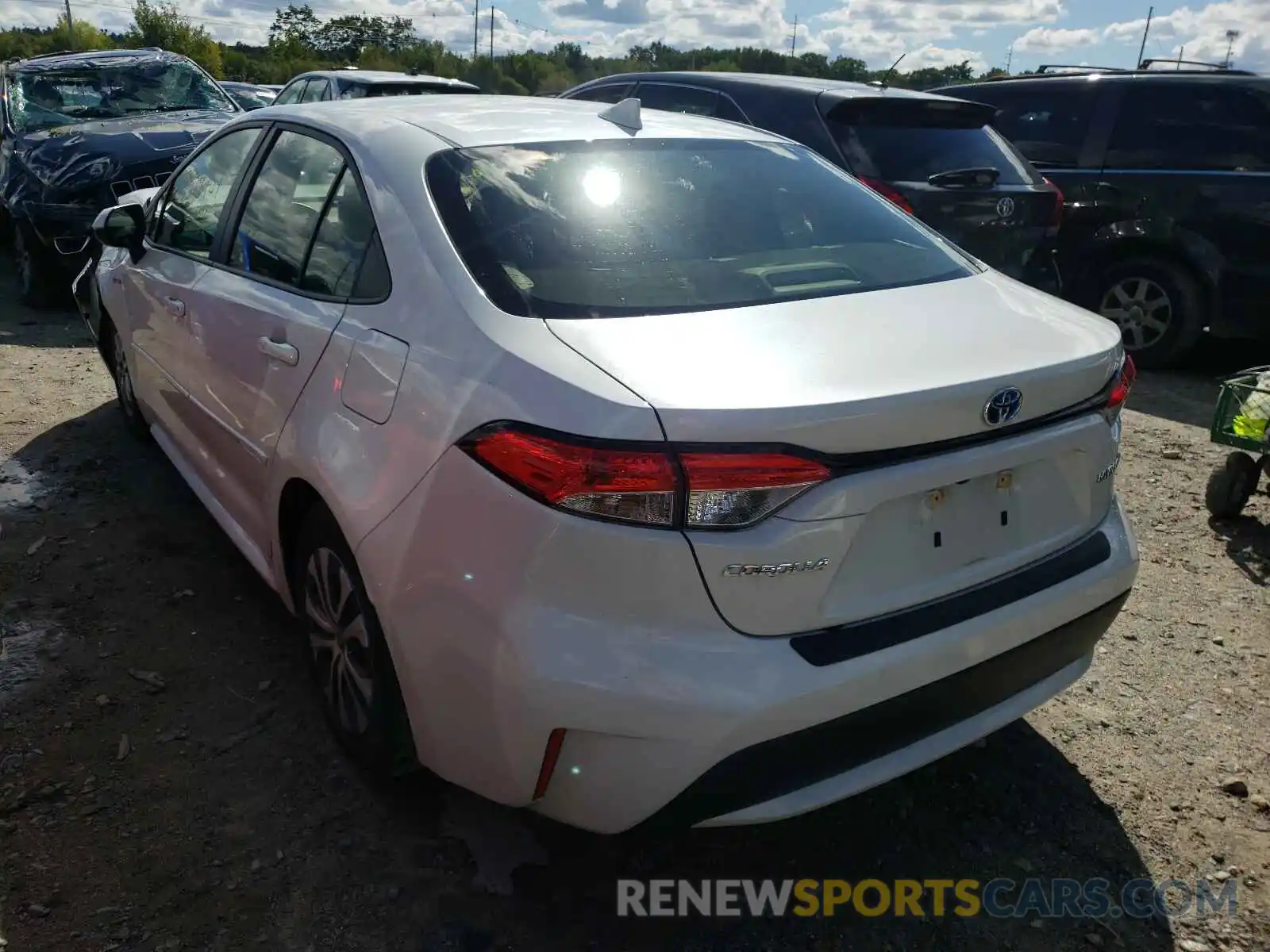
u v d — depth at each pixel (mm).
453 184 2459
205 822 2469
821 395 1859
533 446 1874
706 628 1859
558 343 2023
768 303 2283
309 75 11562
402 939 2168
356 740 2561
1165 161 6559
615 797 1932
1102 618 2432
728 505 1810
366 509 2217
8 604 3408
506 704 1939
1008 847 2520
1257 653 3377
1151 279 6707
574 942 2184
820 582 1899
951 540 2105
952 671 2082
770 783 1940
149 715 2865
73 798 2525
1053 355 2184
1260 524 4391
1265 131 6227
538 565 1876
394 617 2150
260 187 3193
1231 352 7414
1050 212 6137
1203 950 2238
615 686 1841
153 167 7406
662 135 2953
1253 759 2846
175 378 3619
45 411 5324
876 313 2291
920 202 5535
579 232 2418
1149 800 2684
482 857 2402
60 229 7188
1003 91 7355
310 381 2531
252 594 3541
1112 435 2387
